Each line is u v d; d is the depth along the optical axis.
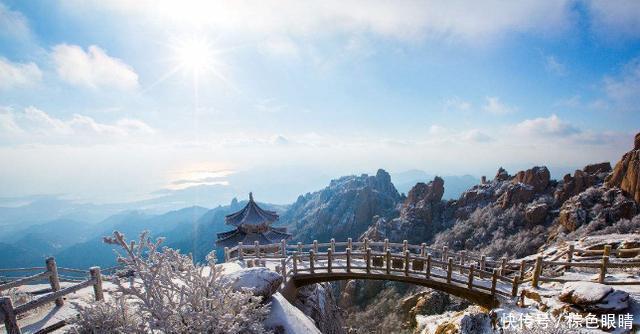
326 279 14.34
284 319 7.61
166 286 5.77
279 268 12.92
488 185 65.75
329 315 17.38
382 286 48.81
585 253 14.85
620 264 10.84
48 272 8.88
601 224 34.69
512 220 49.19
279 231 24.06
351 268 14.48
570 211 39.28
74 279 12.45
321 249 45.72
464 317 10.11
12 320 6.19
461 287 12.71
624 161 39.78
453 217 64.06
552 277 11.79
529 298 10.98
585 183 45.81
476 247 48.38
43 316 8.23
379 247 57.44
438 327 12.44
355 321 41.62
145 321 5.78
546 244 38.44
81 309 6.32
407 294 42.03
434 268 15.48
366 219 87.06
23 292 10.10
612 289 9.09
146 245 5.93
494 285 11.98
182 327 5.52
